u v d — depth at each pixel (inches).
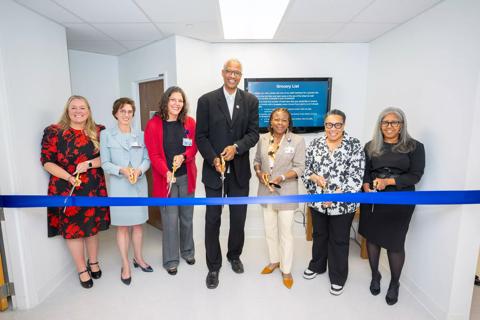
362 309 82.1
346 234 84.4
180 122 92.9
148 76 130.6
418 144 79.4
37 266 84.5
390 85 107.7
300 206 140.8
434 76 82.4
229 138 84.7
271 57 126.8
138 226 99.5
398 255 81.7
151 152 90.1
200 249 119.5
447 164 76.5
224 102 83.7
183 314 79.7
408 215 78.8
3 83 73.9
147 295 88.1
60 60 98.0
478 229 72.2
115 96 152.6
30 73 83.1
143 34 112.6
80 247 90.6
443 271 77.4
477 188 70.6
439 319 78.0
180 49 114.1
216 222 88.9
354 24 101.3
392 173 80.2
